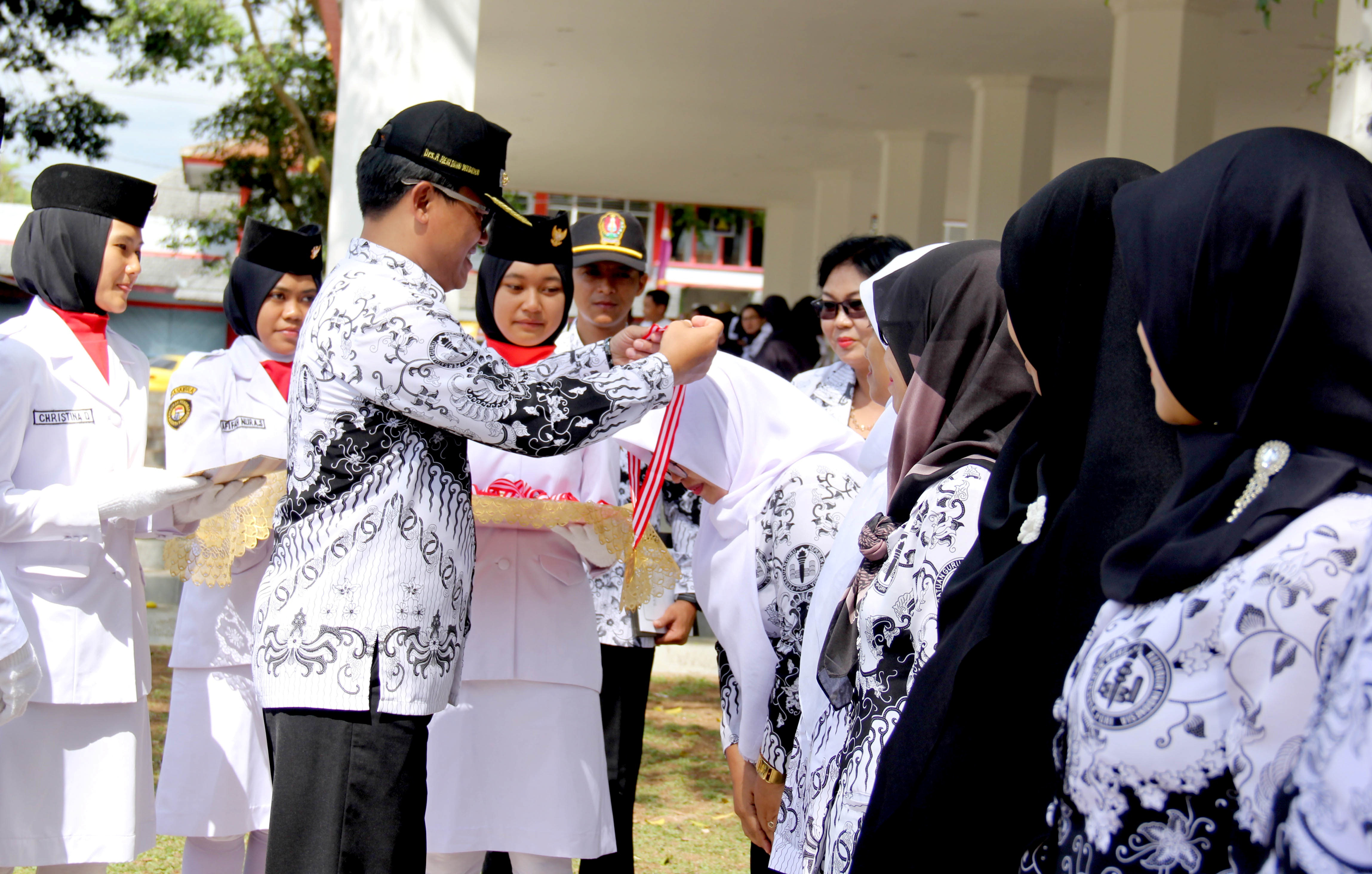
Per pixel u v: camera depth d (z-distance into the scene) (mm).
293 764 2234
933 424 1979
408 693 2234
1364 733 952
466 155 2346
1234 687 1140
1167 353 1304
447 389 2207
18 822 2832
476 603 2900
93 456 3025
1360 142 6289
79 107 14445
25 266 3066
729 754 2854
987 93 12883
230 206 14898
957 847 1538
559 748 2895
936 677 1594
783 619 2609
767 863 2906
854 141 16688
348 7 6871
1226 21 10484
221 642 3400
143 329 18719
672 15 11305
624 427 2361
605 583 3611
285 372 3602
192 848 3473
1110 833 1225
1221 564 1188
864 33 11469
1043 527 1571
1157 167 9734
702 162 19219
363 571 2227
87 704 2887
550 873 2910
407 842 2258
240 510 3279
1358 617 1012
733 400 2740
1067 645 1461
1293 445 1200
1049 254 1626
